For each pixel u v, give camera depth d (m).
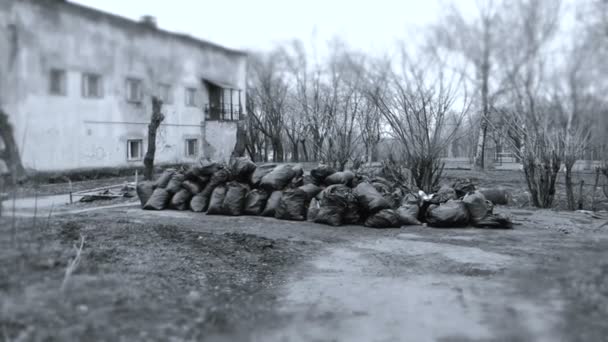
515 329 3.40
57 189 10.51
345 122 15.29
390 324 3.67
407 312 3.95
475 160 18.17
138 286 4.24
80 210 9.95
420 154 11.76
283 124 28.62
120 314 3.54
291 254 6.41
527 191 14.09
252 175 9.95
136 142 8.88
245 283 5.05
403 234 7.77
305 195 9.12
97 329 3.22
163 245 6.33
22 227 5.14
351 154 15.45
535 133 10.09
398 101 12.13
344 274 5.44
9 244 4.48
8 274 3.83
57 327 3.15
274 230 7.97
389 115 12.47
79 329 3.16
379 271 5.55
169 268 5.21
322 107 19.11
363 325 3.67
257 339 3.41
